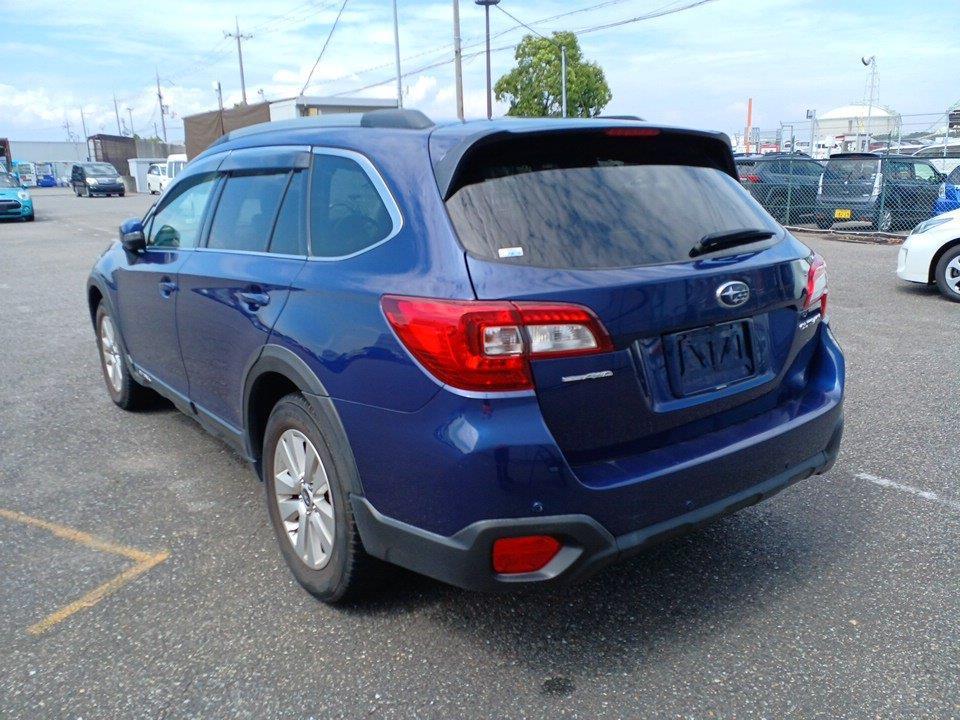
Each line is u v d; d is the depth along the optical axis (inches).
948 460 175.3
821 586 126.6
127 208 1285.7
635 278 100.1
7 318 361.1
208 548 142.2
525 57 1881.2
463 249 98.3
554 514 95.9
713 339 110.6
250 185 144.4
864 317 329.4
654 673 106.5
